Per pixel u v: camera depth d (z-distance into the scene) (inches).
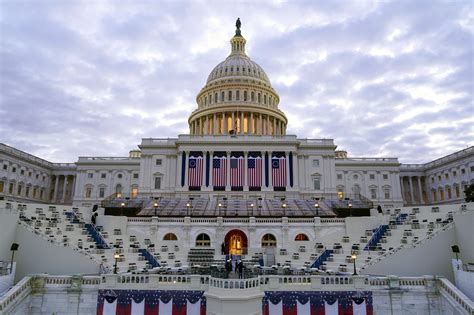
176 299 941.8
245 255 1585.9
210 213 2036.2
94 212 1886.1
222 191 3029.0
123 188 4008.4
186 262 1461.6
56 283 983.6
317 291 948.6
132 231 1775.3
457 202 3609.7
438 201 3934.5
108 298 951.0
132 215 2139.5
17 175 3563.0
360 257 1314.0
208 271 1173.7
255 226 1800.0
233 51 4650.6
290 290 947.3
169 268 1198.3
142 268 1262.3
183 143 3189.0
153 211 2070.6
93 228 1615.4
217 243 1776.6
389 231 1526.8
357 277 957.2
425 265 1188.5
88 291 971.3
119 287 957.2
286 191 3056.1
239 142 3176.7
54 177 4239.7
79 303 965.2
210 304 881.5
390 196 3964.1
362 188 3988.7
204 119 4045.3
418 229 1418.6
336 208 2191.2
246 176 3093.0
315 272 1154.7
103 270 1149.1
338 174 4033.0
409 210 1939.0
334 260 1373.0
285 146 3184.1
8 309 871.7
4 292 1019.3
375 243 1470.2
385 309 959.0
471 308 855.1
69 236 1416.1
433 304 967.0
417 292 973.2
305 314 932.0
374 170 4040.4
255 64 4500.5
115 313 942.4
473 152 3415.4
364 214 2167.8
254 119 3946.9
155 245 1665.8
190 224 1802.4
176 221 1819.6
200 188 3065.9
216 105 3922.2
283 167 3139.8
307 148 3289.9
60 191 4242.1
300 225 1802.4
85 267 1182.3
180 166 3149.6
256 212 2057.1
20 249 1208.2
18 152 3604.8
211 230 1796.3
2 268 1067.9
